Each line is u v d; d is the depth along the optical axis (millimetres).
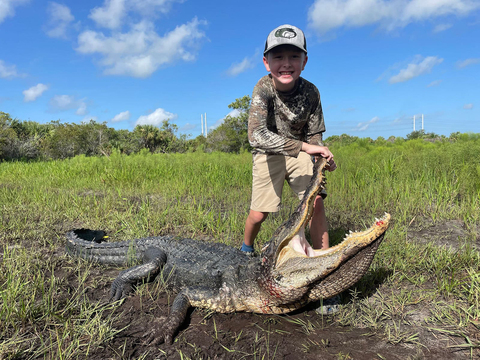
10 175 5418
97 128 13273
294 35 1350
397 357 1044
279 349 1096
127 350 1099
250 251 1770
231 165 5289
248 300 1299
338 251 1112
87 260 1805
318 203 1508
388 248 1727
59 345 1016
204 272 1432
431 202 2734
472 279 1331
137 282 1528
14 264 1638
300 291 1166
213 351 1098
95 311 1312
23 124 13883
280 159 1592
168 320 1225
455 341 1106
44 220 2486
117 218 2514
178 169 5039
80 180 4500
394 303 1312
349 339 1141
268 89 1466
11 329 1176
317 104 1548
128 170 4672
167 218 2527
